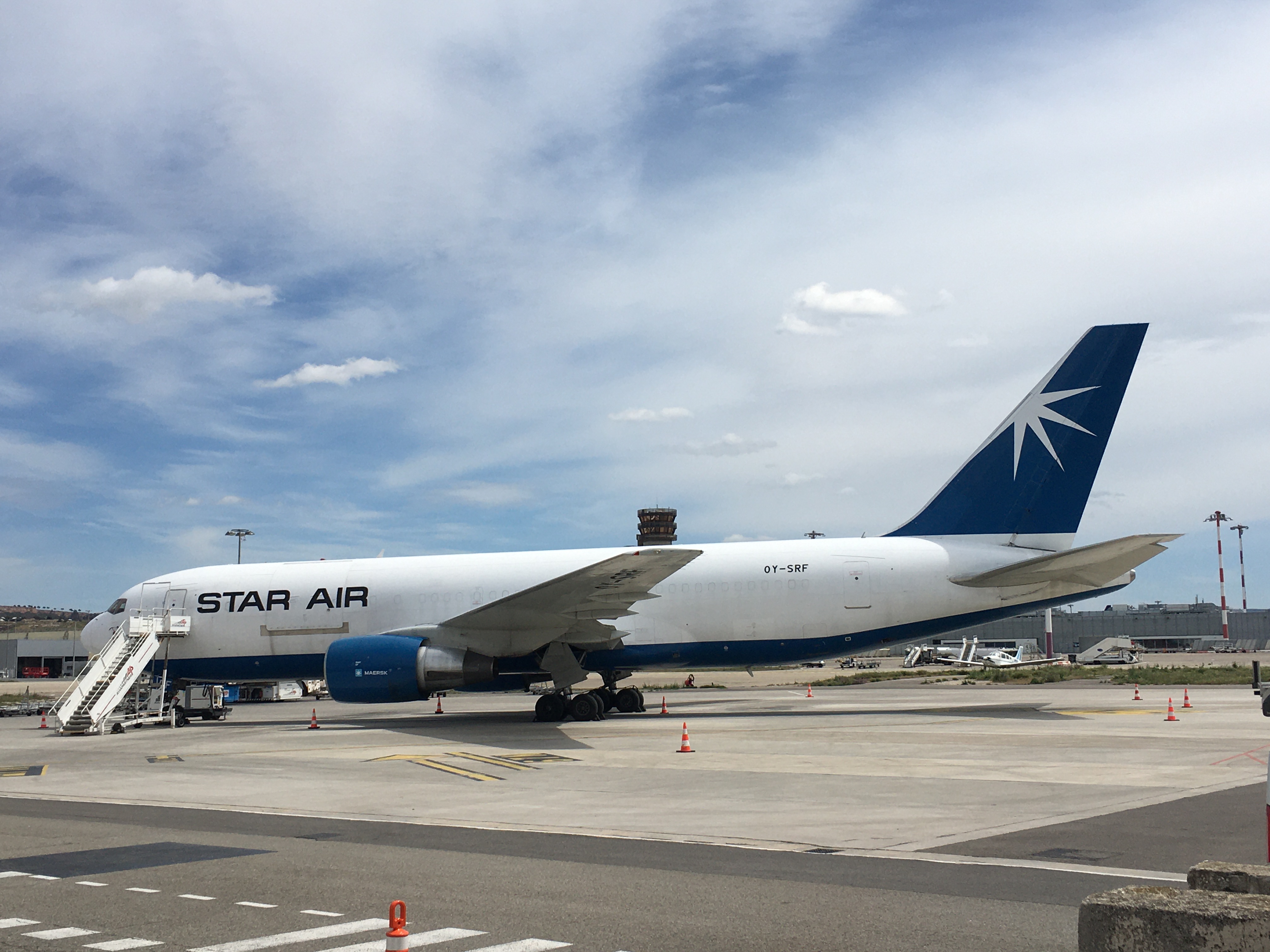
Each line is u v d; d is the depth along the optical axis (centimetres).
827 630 3112
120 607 3475
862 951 714
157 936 777
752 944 734
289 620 3303
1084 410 3084
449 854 1103
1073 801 1430
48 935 782
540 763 2005
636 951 719
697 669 3288
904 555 3119
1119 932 530
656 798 1517
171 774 1964
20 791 1769
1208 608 14262
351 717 3712
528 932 771
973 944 725
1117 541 2692
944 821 1280
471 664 2927
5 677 10644
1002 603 3088
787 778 1712
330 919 823
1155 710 3130
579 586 2748
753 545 3219
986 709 3253
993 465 3147
